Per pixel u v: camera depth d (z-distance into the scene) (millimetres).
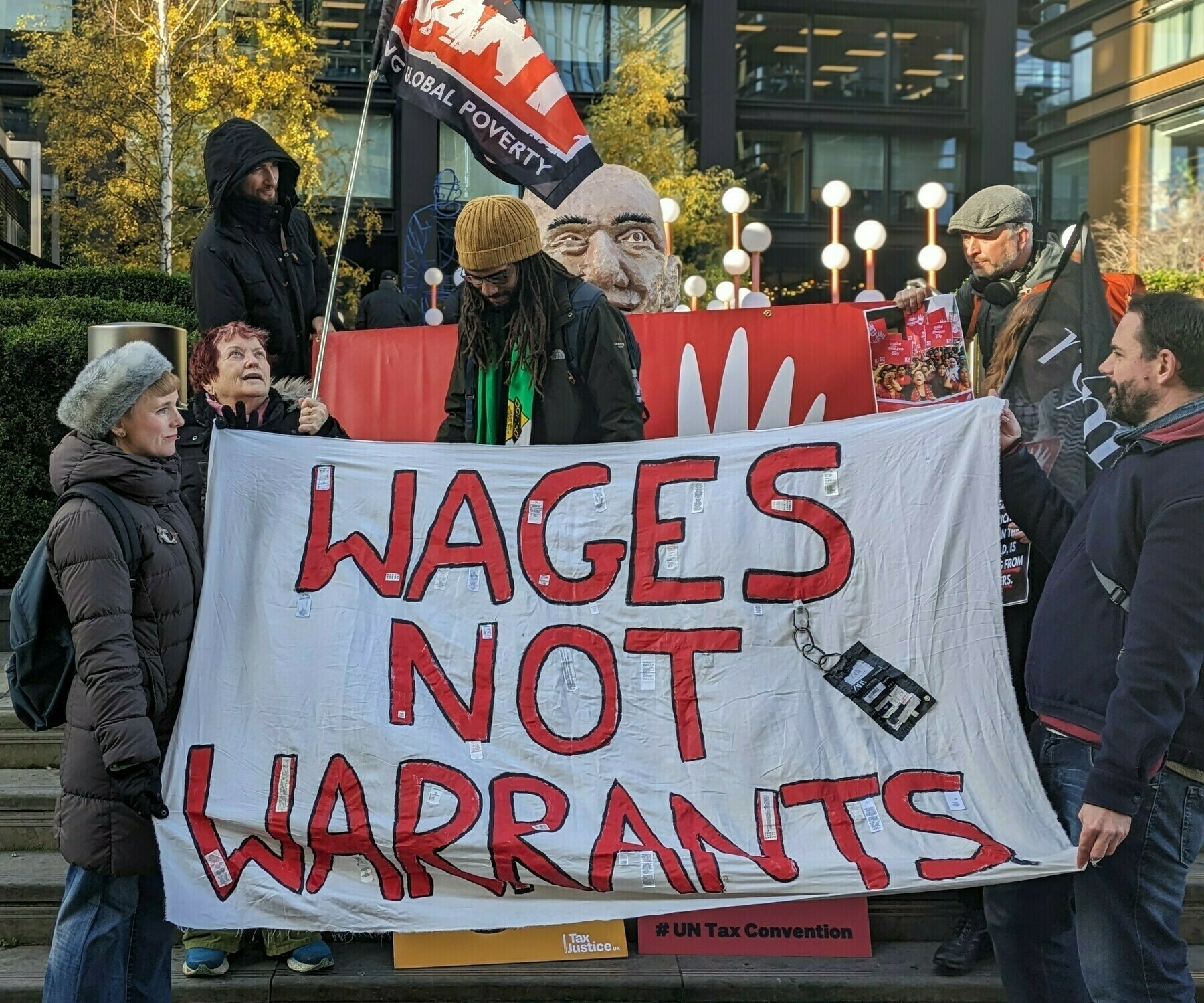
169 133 18672
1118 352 2941
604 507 3648
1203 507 2686
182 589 3158
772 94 26906
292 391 4176
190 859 3293
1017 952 3180
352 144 23625
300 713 3441
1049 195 26438
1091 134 24922
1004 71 26578
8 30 22766
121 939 3008
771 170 27047
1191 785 2795
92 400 2941
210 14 19703
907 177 27484
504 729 3475
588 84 25594
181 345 4961
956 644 3438
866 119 27156
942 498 3525
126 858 2939
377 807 3371
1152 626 2686
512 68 4023
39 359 6508
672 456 3668
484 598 3596
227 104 19188
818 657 3488
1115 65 24234
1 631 6316
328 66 23531
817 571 3533
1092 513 2977
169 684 3145
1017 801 3266
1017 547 3746
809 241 27188
